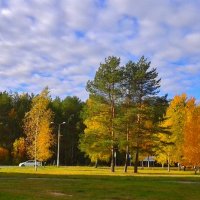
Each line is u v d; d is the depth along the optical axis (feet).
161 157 202.80
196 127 174.40
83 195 63.87
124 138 170.30
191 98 195.00
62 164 341.82
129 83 175.63
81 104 367.86
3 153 295.89
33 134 196.24
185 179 100.07
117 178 97.96
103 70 176.14
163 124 194.29
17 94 357.82
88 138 175.32
